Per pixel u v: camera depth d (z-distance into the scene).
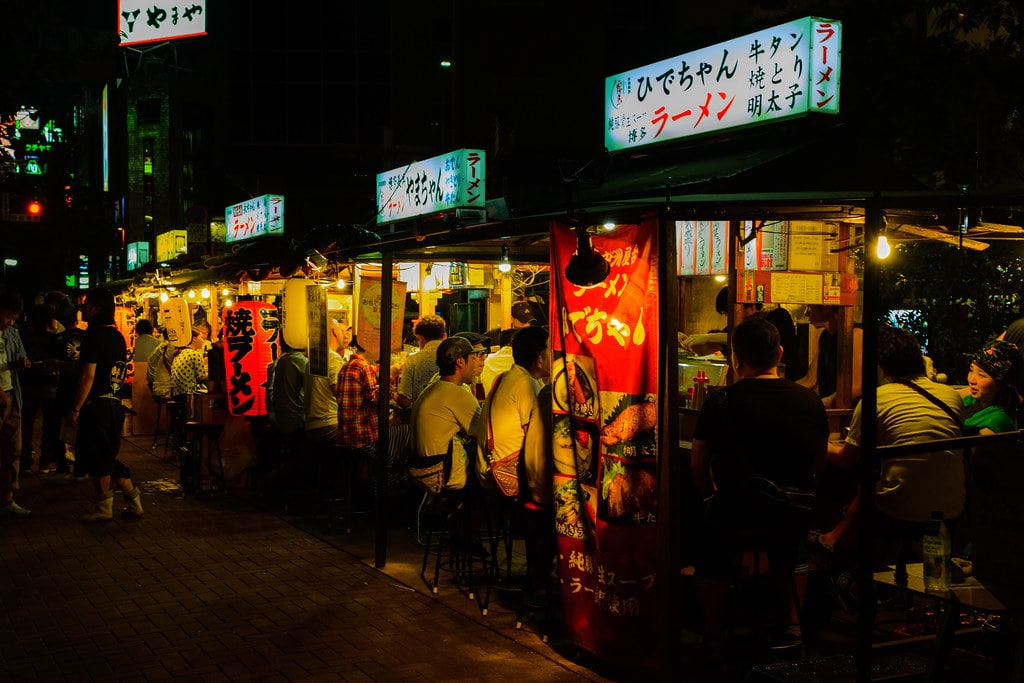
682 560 5.94
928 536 3.77
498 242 6.80
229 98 36.06
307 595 6.54
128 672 5.11
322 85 36.22
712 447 4.95
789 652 5.01
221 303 13.72
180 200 44.78
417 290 11.27
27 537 8.32
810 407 4.89
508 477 6.05
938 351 10.04
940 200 4.11
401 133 32.19
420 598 6.47
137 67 44.78
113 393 8.91
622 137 7.05
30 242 33.53
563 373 5.33
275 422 9.56
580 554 5.21
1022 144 9.98
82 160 58.84
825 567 5.66
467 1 24.78
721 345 7.77
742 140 6.32
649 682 4.97
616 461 4.89
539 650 5.45
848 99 10.89
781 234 6.62
